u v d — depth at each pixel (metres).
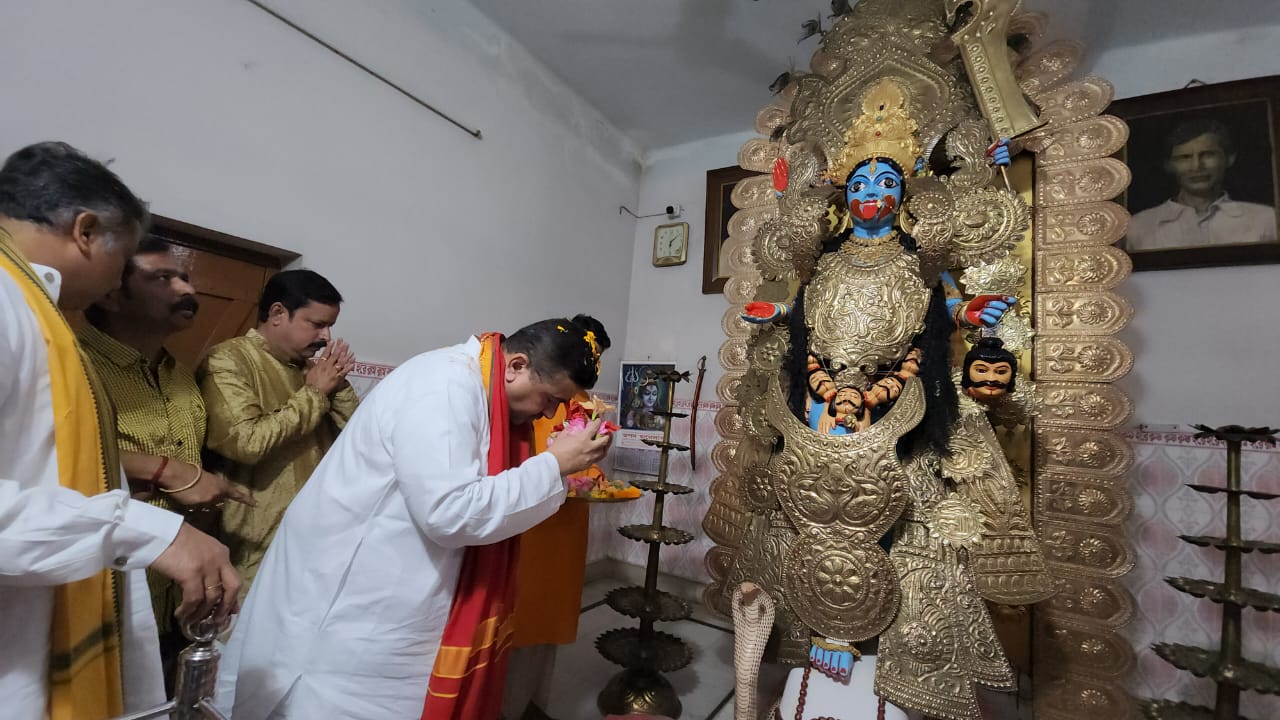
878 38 2.11
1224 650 1.62
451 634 1.07
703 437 3.32
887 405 1.80
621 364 3.69
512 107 2.95
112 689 0.88
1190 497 2.14
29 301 0.77
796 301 2.10
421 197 2.48
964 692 1.55
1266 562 2.01
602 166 3.58
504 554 1.18
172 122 1.69
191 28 1.73
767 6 2.55
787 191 2.24
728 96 3.26
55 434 0.79
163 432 1.30
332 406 1.73
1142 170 2.33
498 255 2.86
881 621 1.60
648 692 2.05
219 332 1.87
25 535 0.66
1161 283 2.29
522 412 1.24
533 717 1.89
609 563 3.55
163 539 0.78
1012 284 1.88
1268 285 2.12
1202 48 2.32
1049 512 1.96
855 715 1.56
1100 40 2.44
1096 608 1.87
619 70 3.13
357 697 1.03
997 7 1.91
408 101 2.42
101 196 0.85
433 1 2.54
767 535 1.88
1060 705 1.88
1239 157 2.18
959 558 1.66
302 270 1.64
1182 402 2.20
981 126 1.95
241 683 1.07
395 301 2.37
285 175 1.98
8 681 0.74
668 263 3.65
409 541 1.05
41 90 1.44
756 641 1.70
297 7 2.02
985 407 1.80
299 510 1.12
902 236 1.98
